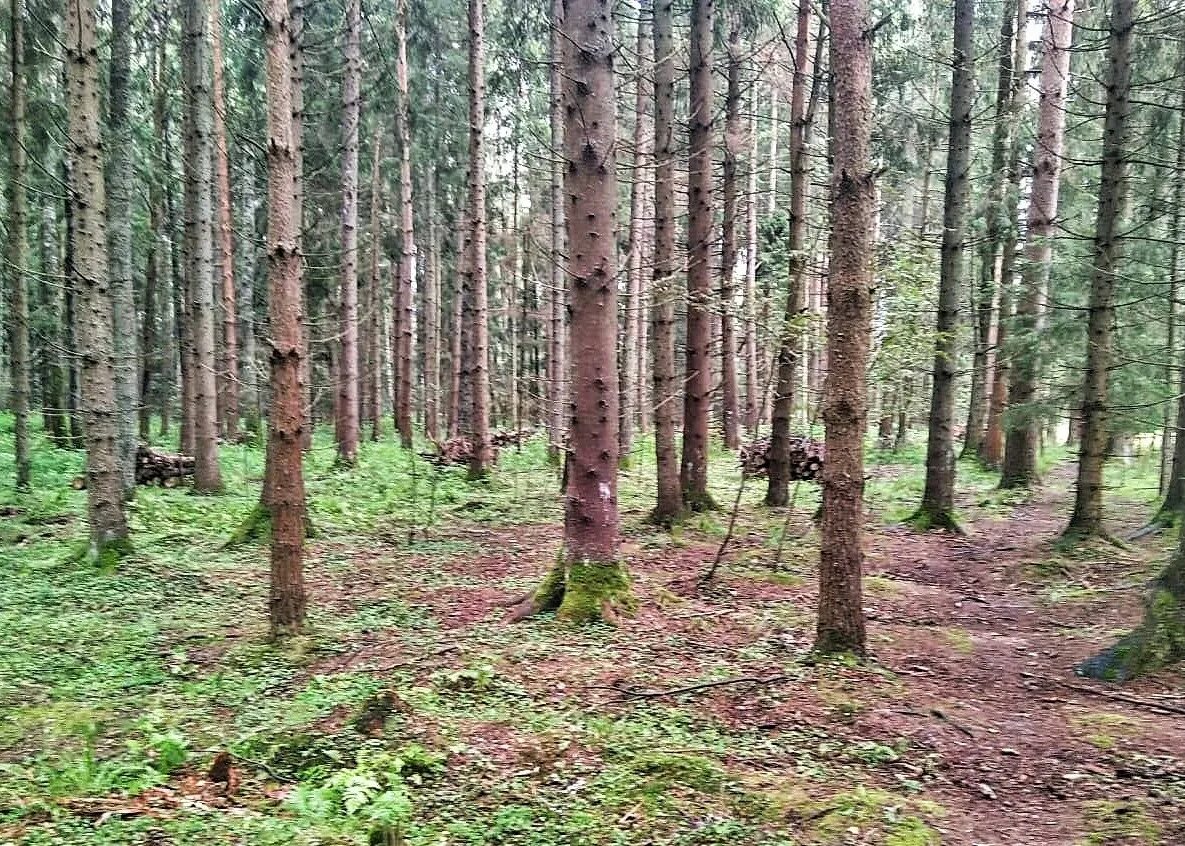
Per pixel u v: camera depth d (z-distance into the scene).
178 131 26.17
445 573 10.45
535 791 4.51
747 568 10.59
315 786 4.50
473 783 4.59
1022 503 16.09
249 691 6.22
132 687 6.41
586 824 4.12
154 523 12.80
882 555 11.77
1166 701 6.11
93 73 9.85
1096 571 10.33
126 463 14.29
